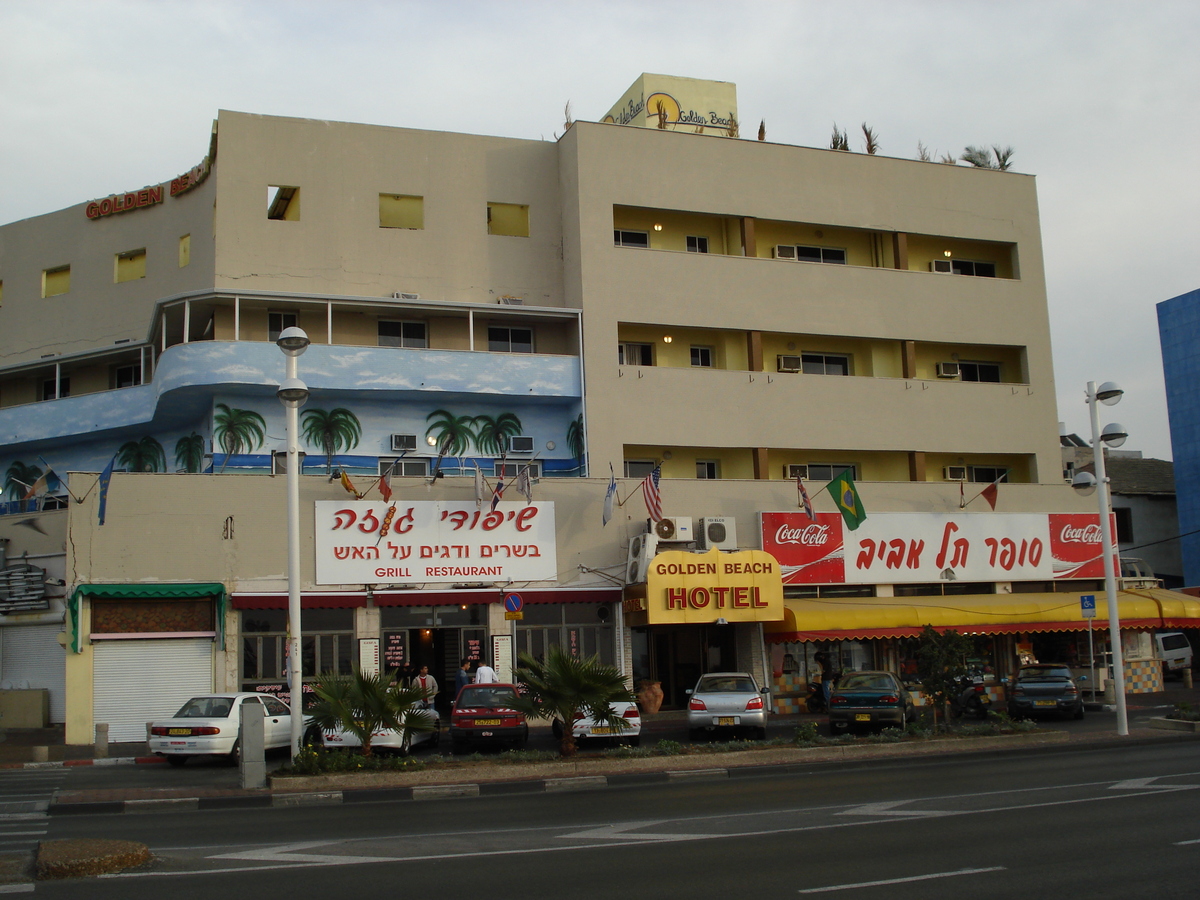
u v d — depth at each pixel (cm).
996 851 1115
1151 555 5678
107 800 1680
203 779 2039
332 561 2950
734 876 1005
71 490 2766
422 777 1856
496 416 3625
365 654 2956
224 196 3484
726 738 2656
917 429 3934
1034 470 4109
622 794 1719
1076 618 3494
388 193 3666
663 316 3666
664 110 4309
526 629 3158
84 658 2739
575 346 3634
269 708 2469
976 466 4138
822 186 3981
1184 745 2266
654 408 3594
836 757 2133
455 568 3061
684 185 3784
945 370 4097
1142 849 1109
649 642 3344
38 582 3080
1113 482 5812
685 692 3344
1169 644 4762
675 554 3073
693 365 3825
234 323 3384
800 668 3412
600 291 3609
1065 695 2977
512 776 1914
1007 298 4175
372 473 3459
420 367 3428
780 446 3731
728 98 4434
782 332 3819
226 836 1315
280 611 2927
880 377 3950
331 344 3362
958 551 3697
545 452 3641
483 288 3703
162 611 2816
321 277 3544
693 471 3728
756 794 1644
